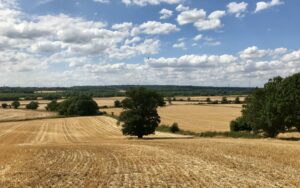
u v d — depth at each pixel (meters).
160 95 81.50
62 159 34.84
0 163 33.16
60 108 163.62
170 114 133.38
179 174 24.25
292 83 64.31
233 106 164.38
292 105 62.69
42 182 22.00
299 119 62.97
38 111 180.75
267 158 32.00
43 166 29.86
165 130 95.50
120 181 22.02
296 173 24.25
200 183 20.89
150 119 79.56
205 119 116.62
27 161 33.75
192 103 184.38
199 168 26.92
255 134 71.38
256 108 68.31
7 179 23.23
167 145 48.62
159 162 31.17
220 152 37.47
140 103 79.31
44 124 114.00
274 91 66.19
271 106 64.44
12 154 40.94
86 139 82.06
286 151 36.88
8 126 107.31
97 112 153.88
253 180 21.70
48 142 75.12
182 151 39.94
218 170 25.81
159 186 20.30
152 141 59.44
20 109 193.75
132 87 80.50
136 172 25.67
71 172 26.09
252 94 69.75
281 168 26.45
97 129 102.88
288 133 75.69
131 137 84.19
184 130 91.88
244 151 37.47
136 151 41.50
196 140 57.50
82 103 151.75
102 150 43.72
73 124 114.12
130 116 78.81
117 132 96.75
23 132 93.56
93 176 24.11
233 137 73.75
